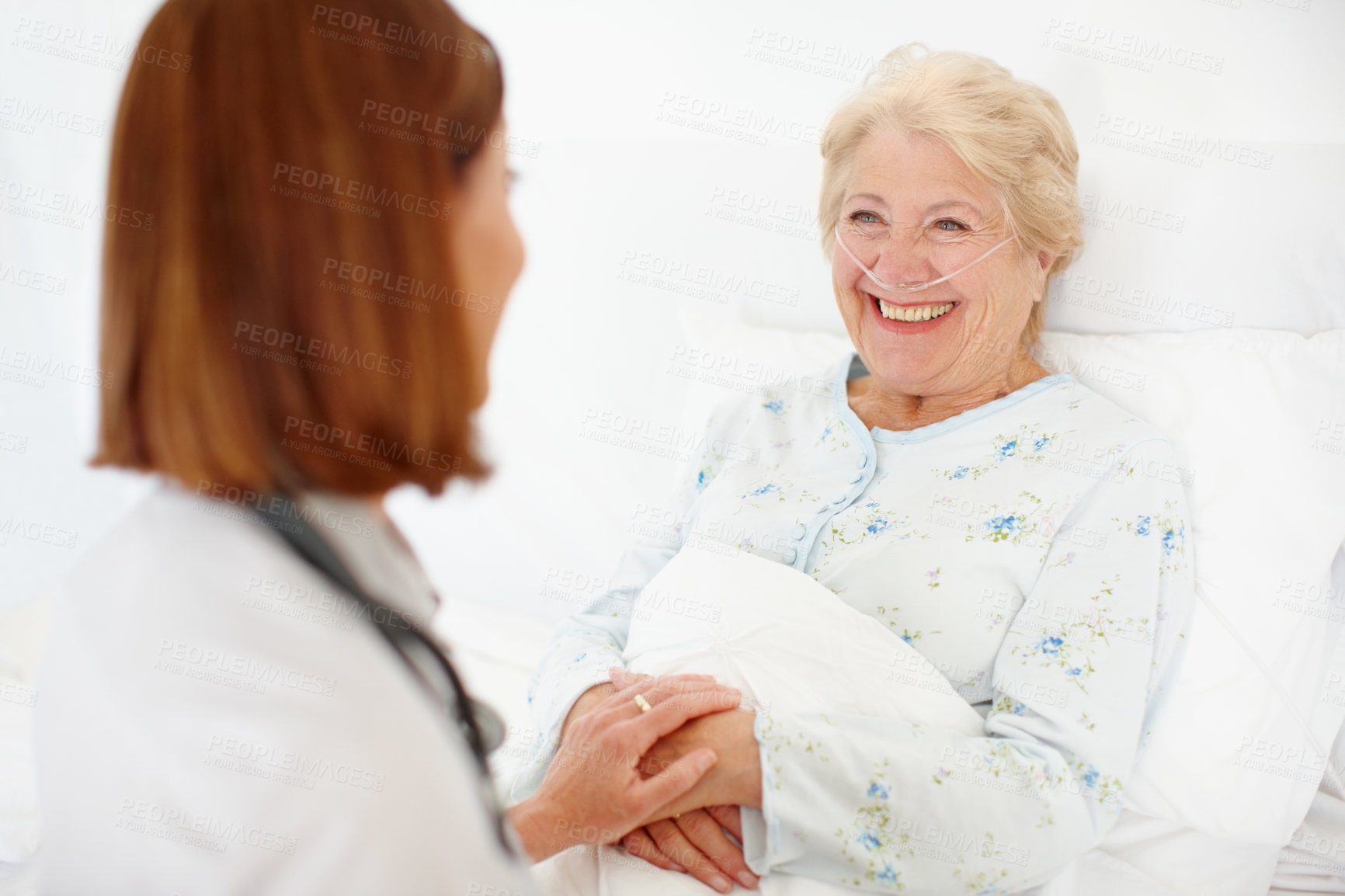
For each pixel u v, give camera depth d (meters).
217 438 0.46
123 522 0.50
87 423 1.77
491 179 0.54
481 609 1.54
